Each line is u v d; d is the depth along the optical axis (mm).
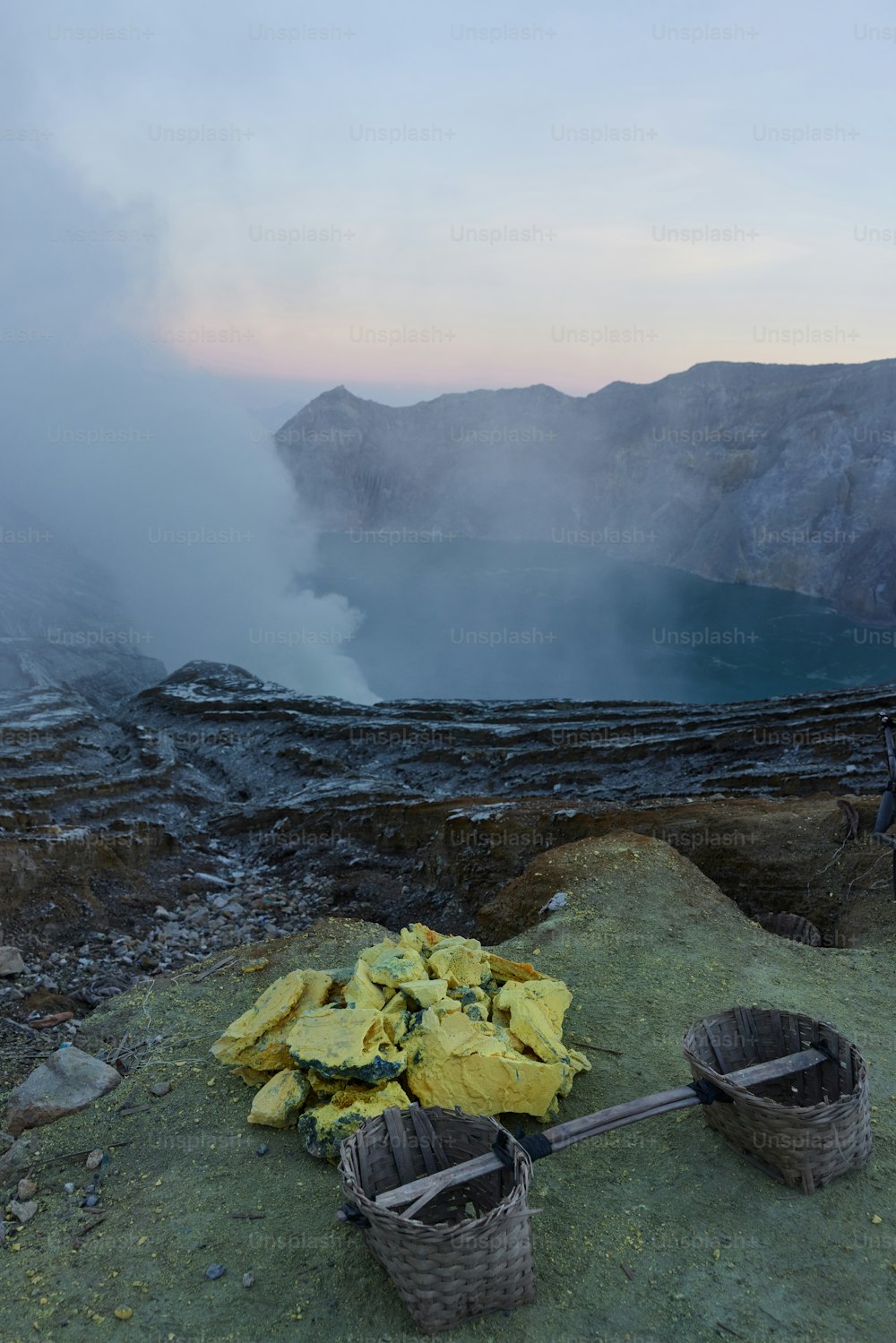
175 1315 4602
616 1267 4797
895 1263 4723
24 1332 4570
